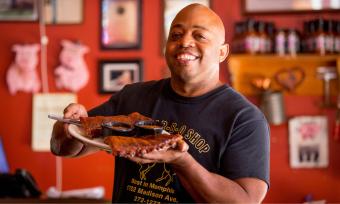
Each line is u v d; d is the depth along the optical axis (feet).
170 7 8.75
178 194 3.61
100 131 3.45
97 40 8.95
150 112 3.93
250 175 3.43
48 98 9.02
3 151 8.84
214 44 3.68
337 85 8.30
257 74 8.55
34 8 9.05
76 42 8.93
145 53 8.83
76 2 8.98
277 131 8.50
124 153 2.86
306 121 8.41
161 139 2.95
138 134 3.35
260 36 7.95
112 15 8.89
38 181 9.02
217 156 3.59
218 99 3.75
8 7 9.07
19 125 9.10
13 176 6.57
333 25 7.91
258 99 8.50
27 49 9.00
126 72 8.84
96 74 8.95
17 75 9.05
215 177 3.19
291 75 8.47
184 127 3.72
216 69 3.83
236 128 3.59
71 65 8.90
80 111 3.80
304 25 8.08
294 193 8.43
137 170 3.81
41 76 9.07
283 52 7.91
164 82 4.08
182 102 3.79
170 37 3.77
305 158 8.41
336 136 8.24
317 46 7.80
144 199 3.72
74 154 3.99
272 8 8.43
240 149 3.51
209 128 3.65
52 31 9.04
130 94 4.19
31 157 9.05
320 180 8.38
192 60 3.64
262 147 3.55
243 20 8.54
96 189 7.51
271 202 8.48
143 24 8.85
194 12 3.69
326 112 8.39
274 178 8.48
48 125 9.03
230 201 3.16
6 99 9.11
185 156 3.01
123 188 3.86
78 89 8.96
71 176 8.98
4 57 9.11
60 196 7.14
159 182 3.69
